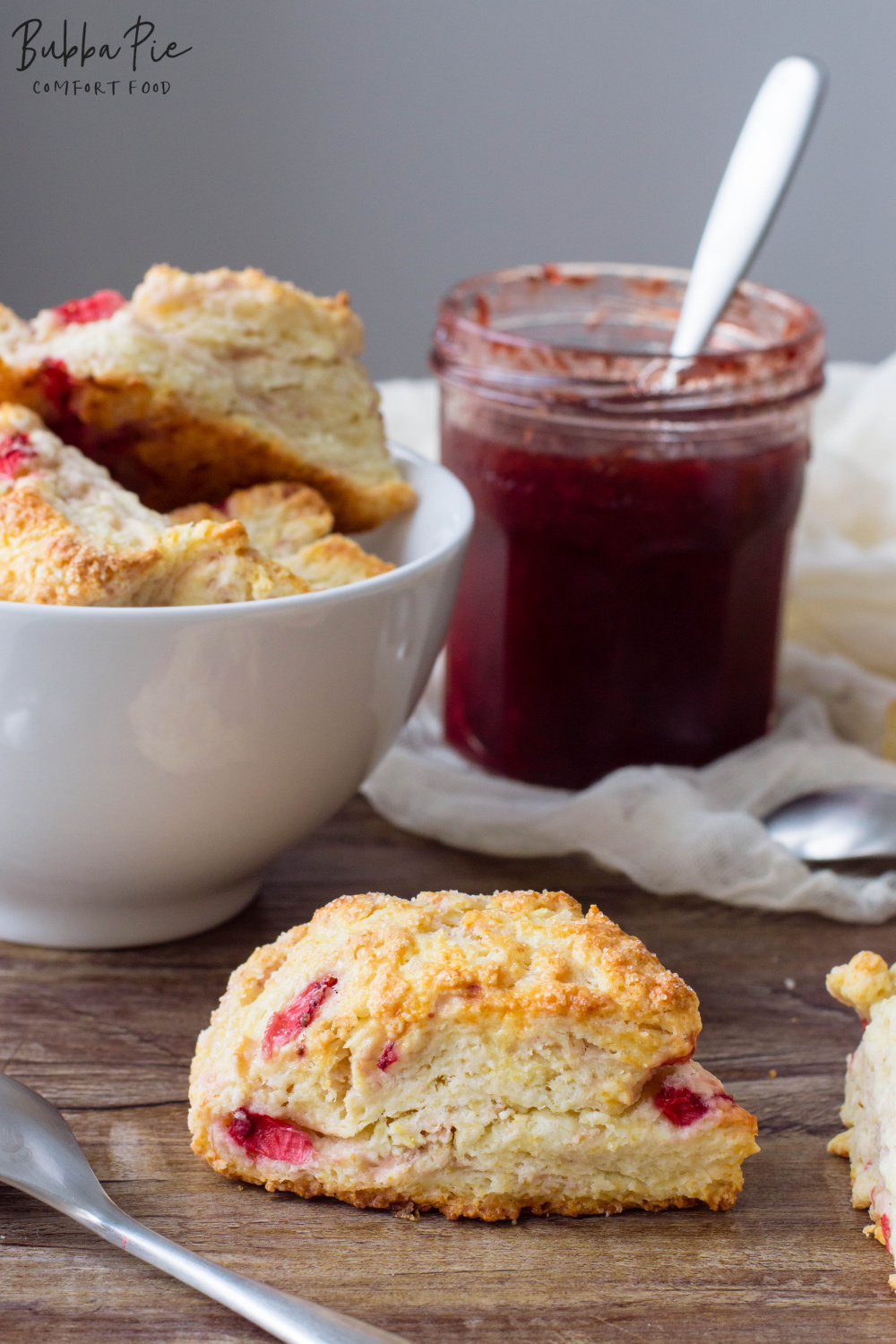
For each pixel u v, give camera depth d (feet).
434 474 1.55
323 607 1.34
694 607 1.63
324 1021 1.26
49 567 1.33
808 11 3.26
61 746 1.33
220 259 3.12
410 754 1.63
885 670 1.87
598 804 1.56
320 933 1.32
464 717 1.71
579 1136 1.25
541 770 1.67
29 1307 1.20
